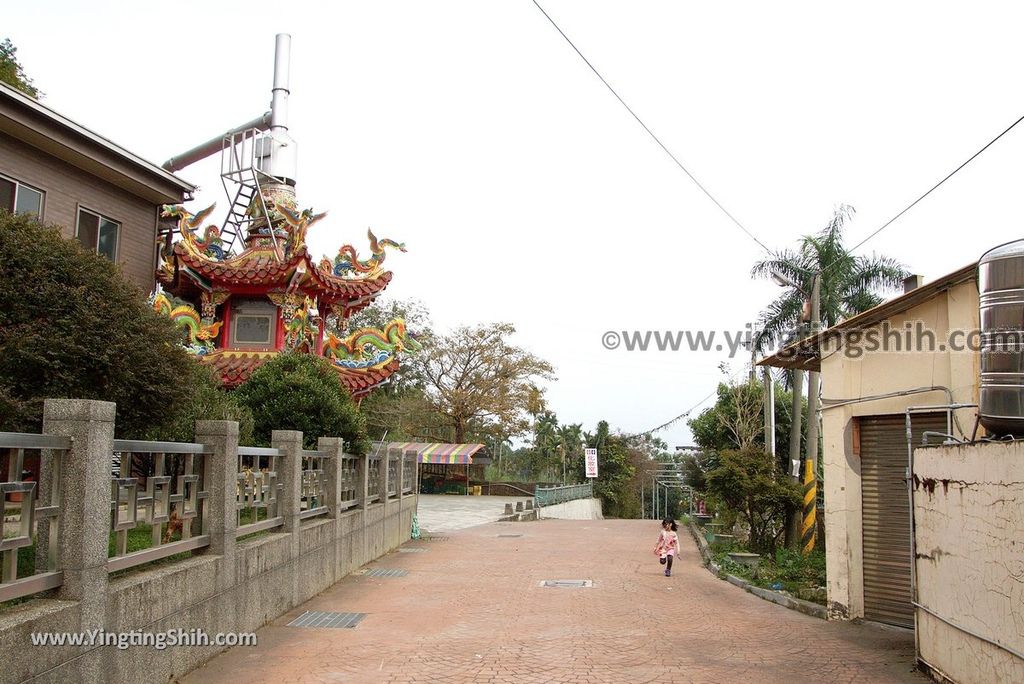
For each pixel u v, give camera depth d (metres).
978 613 6.30
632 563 16.55
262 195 19.30
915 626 7.71
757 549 19.30
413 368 47.44
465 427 47.38
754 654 8.16
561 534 24.36
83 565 5.32
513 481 51.81
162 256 18.64
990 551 6.12
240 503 8.88
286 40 20.84
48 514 5.26
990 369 7.27
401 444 43.25
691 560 17.97
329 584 12.19
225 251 19.06
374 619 9.78
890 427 10.06
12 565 4.87
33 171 14.69
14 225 7.74
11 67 17.88
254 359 17.98
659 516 59.34
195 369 9.79
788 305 18.84
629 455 59.47
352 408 14.79
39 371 7.38
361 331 19.33
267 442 14.02
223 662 7.48
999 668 5.94
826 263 18.70
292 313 18.33
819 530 19.45
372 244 20.05
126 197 16.89
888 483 10.01
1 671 4.47
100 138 15.27
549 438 57.72
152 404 8.44
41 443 5.12
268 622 9.29
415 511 21.38
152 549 6.63
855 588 10.14
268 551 9.29
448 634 8.98
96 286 7.96
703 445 31.20
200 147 22.11
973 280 8.85
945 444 7.11
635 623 9.82
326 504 12.60
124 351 7.90
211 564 7.55
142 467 9.77
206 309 18.58
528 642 8.62
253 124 20.83
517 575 14.19
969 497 6.50
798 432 19.22
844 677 7.26
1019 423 6.98
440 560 16.19
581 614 10.40
